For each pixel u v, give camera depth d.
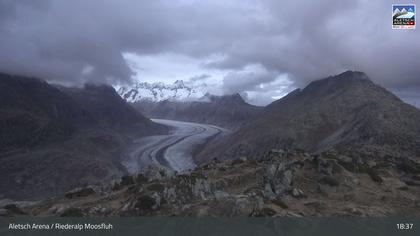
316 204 44.91
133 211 44.09
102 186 63.03
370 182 55.44
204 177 57.75
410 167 70.50
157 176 64.25
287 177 51.59
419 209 44.44
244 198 42.94
